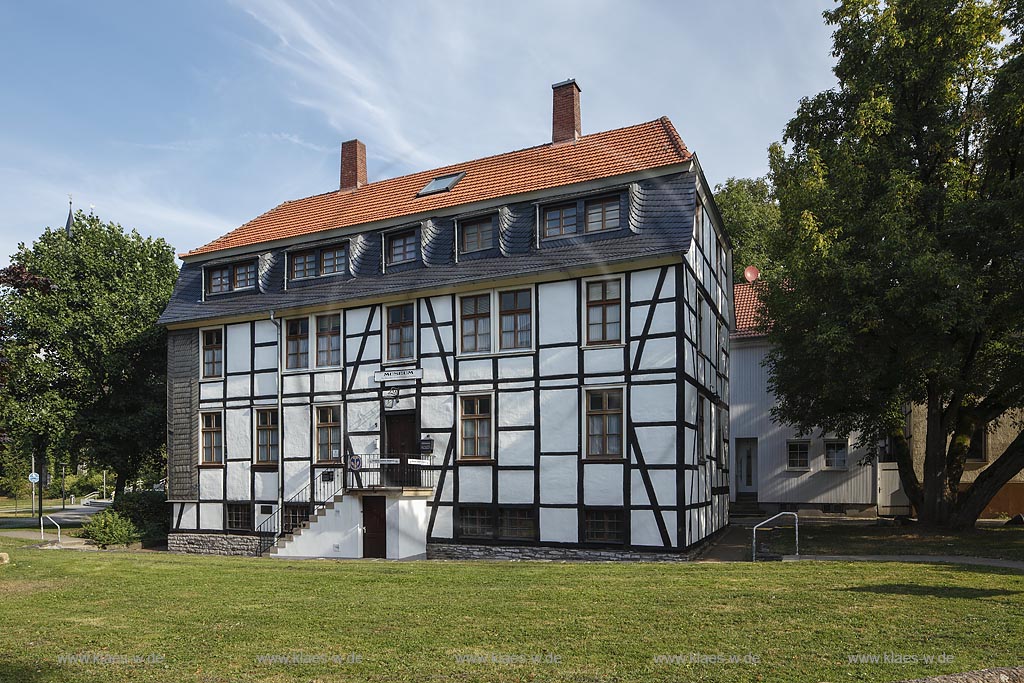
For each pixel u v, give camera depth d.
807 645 7.59
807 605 9.47
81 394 30.08
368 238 21.75
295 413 21.75
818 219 18.25
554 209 18.92
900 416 20.81
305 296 21.91
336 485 20.75
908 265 15.88
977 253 16.73
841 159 18.39
